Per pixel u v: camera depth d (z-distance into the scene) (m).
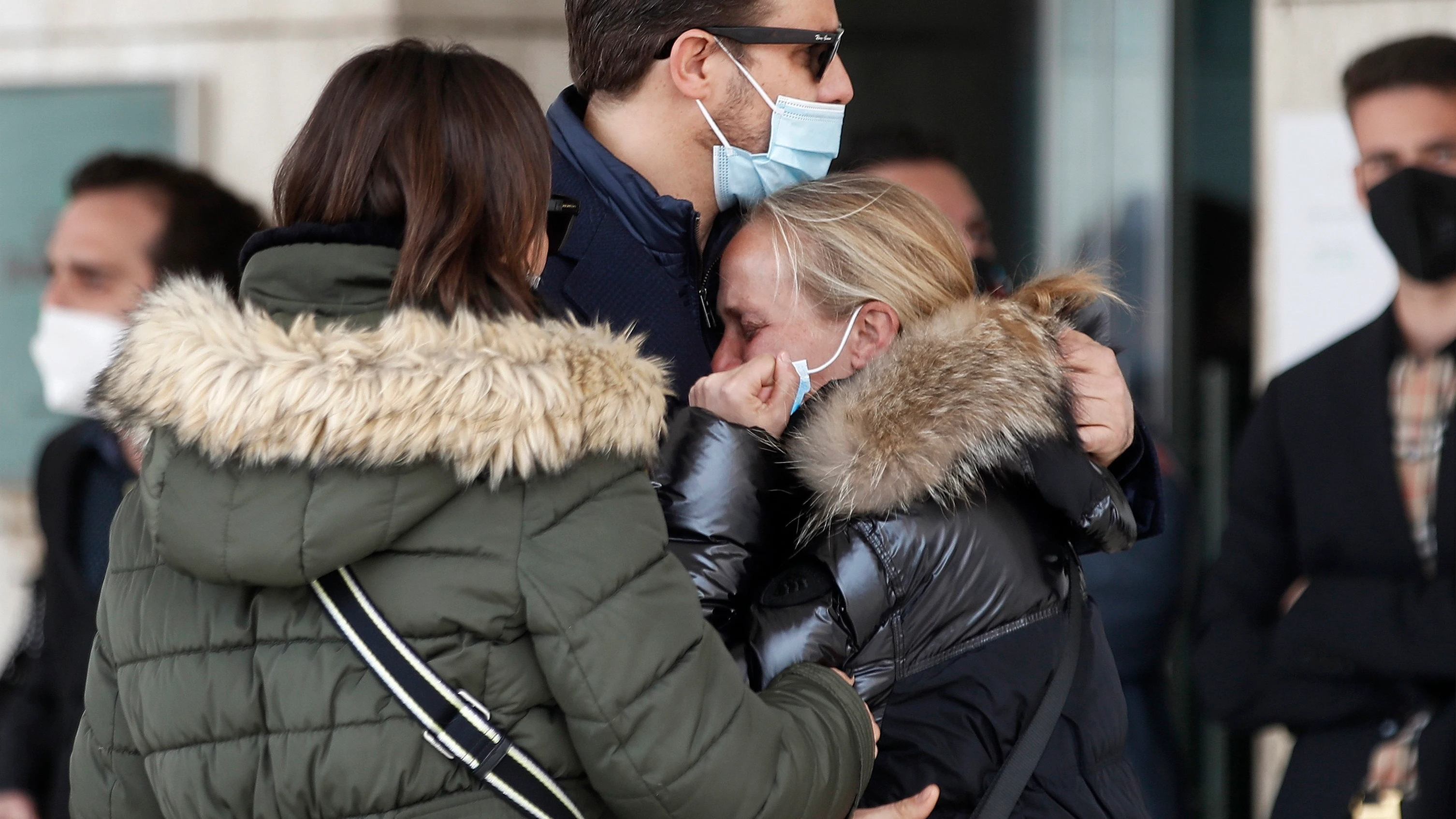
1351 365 11.81
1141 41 16.11
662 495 6.71
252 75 17.31
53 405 13.91
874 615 6.68
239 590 5.79
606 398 5.69
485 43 16.86
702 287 8.43
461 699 5.59
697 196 8.64
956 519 6.79
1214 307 15.99
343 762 5.53
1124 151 16.25
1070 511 6.89
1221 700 11.68
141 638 5.96
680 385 8.20
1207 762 15.79
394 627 5.58
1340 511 11.60
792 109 8.39
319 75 17.06
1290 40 15.02
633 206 8.13
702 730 5.68
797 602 6.68
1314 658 11.18
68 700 11.22
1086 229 16.44
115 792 6.27
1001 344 7.02
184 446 5.53
